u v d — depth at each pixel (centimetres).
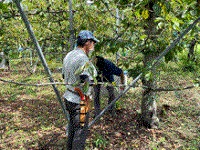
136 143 462
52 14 489
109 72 465
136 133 500
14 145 454
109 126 529
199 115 610
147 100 508
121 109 628
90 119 564
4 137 487
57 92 361
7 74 1196
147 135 493
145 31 454
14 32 595
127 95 753
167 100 723
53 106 687
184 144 464
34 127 534
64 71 339
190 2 252
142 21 416
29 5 471
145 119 521
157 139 478
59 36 495
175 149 446
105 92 680
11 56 412
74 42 436
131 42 396
